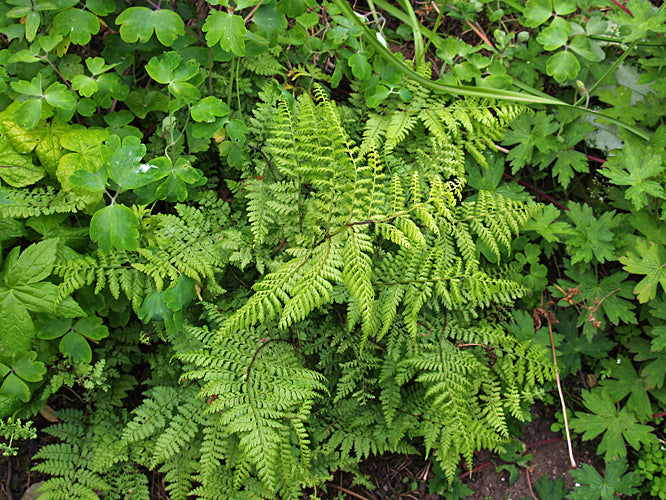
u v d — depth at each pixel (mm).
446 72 632
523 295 574
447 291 539
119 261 500
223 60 533
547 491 599
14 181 489
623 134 609
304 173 512
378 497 593
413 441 613
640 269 561
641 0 631
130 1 537
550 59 591
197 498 533
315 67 593
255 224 521
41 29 518
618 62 591
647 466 594
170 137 526
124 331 547
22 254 471
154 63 497
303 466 520
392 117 565
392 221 518
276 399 489
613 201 614
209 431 508
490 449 573
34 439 554
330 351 560
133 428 511
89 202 496
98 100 507
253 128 535
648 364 596
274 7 515
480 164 599
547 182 654
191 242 515
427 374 537
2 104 507
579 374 633
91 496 516
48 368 515
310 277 482
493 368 578
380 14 633
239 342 516
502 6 662
